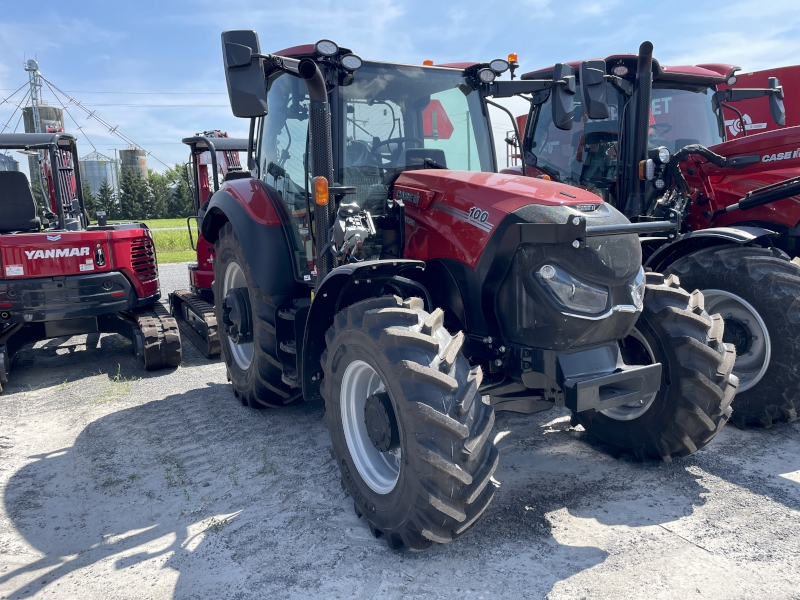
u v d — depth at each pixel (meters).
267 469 3.41
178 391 5.03
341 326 2.80
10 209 6.16
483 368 2.98
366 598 2.25
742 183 4.19
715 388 2.93
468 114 3.81
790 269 3.59
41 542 2.75
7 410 4.64
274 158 4.08
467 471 2.32
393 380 2.39
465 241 2.91
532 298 2.69
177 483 3.29
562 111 3.46
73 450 3.81
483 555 2.50
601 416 3.45
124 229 6.04
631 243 2.77
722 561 2.39
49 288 5.50
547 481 3.15
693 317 2.99
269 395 4.18
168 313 6.12
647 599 2.18
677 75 4.96
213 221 4.77
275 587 2.34
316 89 3.03
